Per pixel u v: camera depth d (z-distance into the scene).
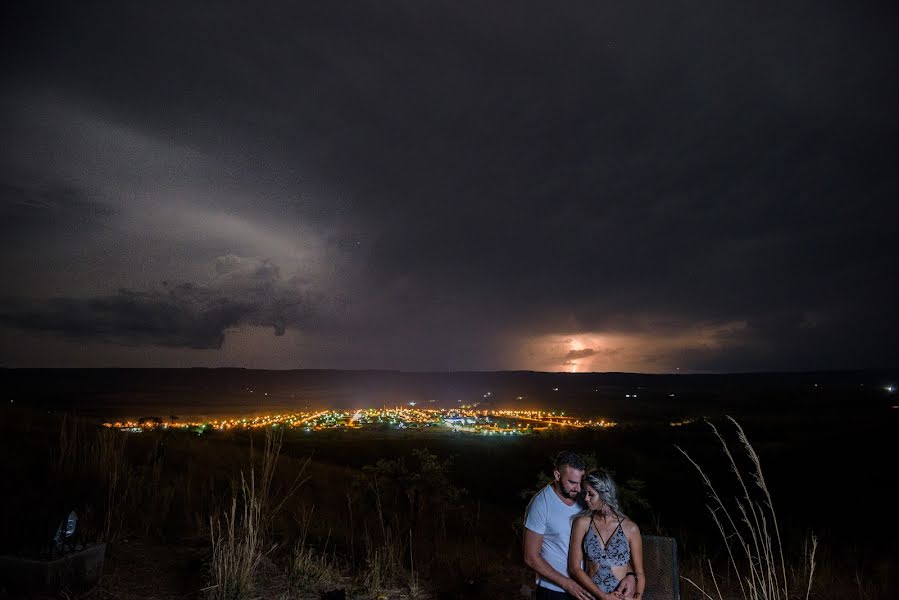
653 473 23.72
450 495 9.76
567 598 4.25
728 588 6.99
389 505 10.83
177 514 8.05
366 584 6.36
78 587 5.16
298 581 5.98
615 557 4.18
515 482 23.20
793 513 17.03
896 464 23.66
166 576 5.73
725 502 18.78
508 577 7.54
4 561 5.05
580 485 4.33
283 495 11.48
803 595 6.56
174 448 15.70
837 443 29.11
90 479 7.56
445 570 7.60
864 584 7.84
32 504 6.12
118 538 6.52
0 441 10.95
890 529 14.22
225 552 5.77
